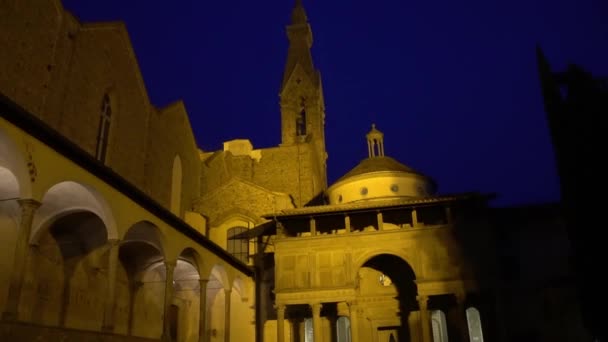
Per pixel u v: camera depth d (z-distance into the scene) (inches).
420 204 1221.1
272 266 1489.9
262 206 1644.9
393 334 1337.4
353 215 1293.1
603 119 722.2
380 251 1216.2
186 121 1784.0
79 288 990.4
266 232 1521.9
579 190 741.9
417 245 1206.3
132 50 1368.1
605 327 697.0
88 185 716.7
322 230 1343.5
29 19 964.0
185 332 1434.5
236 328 1438.2
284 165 1979.6
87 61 1146.7
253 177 1973.4
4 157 601.9
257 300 1448.1
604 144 714.8
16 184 749.9
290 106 2484.0
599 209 710.5
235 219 1642.5
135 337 802.8
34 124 592.7
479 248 1175.0
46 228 864.3
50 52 1019.9
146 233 964.6
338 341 1363.2
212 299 1473.9
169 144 1605.6
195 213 1604.3
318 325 1190.3
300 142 2287.2
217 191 1689.2
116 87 1275.8
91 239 1003.9
